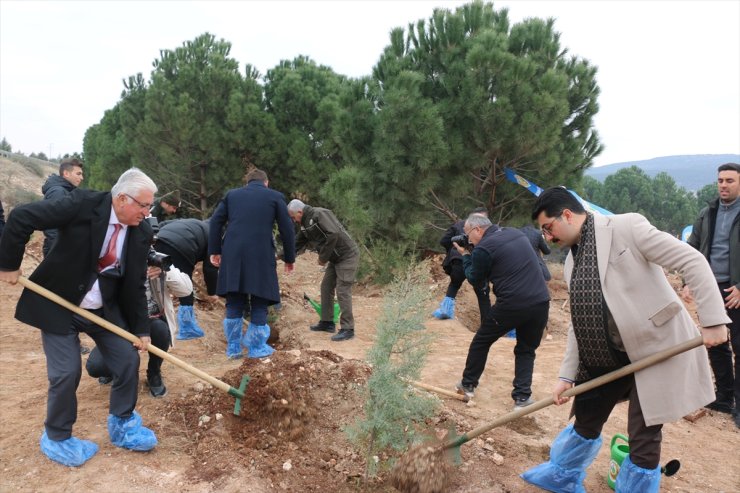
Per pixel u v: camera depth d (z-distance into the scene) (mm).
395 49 11891
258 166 18297
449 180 11477
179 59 18359
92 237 3266
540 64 11469
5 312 7273
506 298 4531
